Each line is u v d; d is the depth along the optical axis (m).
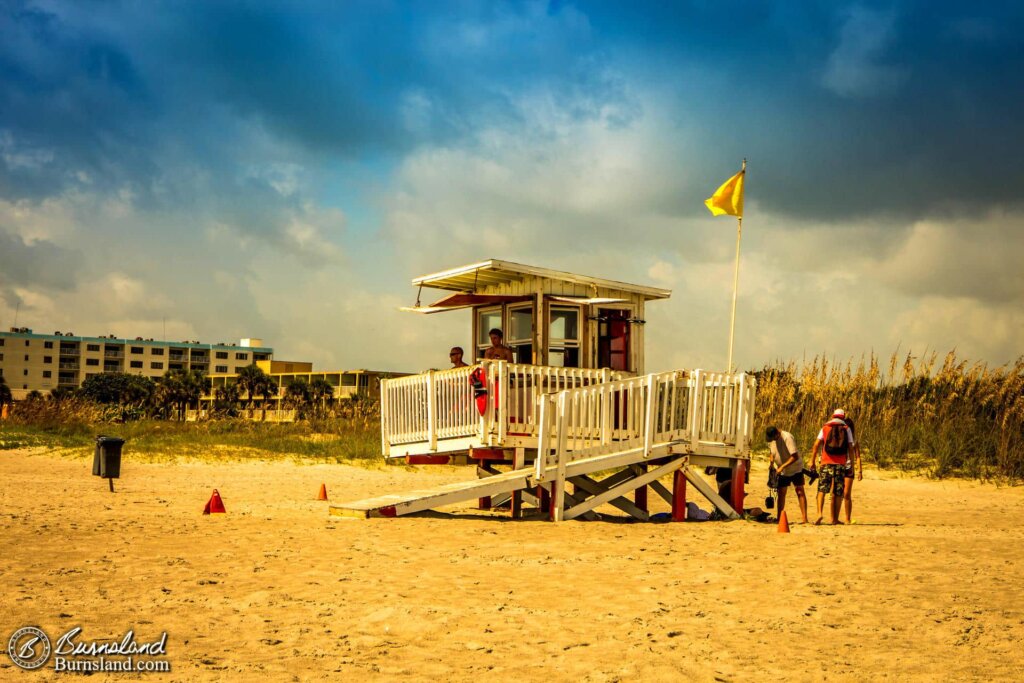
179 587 9.15
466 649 7.09
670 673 6.46
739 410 16.94
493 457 16.50
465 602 8.70
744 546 12.43
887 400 27.89
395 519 14.55
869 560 11.27
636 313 18.50
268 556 10.95
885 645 7.31
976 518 17.14
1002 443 24.72
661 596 9.12
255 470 26.17
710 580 9.95
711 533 13.93
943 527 15.20
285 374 146.75
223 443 31.31
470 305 18.61
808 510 18.52
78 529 12.85
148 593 8.84
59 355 177.50
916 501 20.47
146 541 11.95
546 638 7.45
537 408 16.45
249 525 13.67
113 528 13.07
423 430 17.69
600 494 15.72
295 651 6.97
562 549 11.99
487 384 15.95
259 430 36.03
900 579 10.06
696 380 16.47
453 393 16.88
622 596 9.09
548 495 17.23
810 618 8.23
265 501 18.14
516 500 16.02
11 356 173.00
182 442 31.42
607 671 6.52
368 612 8.23
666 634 7.59
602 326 18.16
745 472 16.92
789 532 14.03
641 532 13.97
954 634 7.67
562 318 17.66
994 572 10.55
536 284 17.39
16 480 20.69
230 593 8.92
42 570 9.80
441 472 27.62
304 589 9.15
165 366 186.88
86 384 135.00
